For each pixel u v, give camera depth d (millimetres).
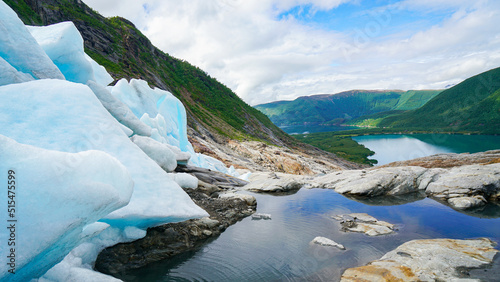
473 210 14703
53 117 7172
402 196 17922
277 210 14789
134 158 8367
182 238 9695
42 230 3764
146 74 74625
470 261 8031
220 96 115250
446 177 18734
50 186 3883
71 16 65750
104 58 63875
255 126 107500
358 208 15234
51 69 9477
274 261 8828
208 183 18469
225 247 9820
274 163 57031
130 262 8078
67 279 5742
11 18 8703
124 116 12828
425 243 9453
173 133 22922
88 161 4461
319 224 12461
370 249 9750
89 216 4402
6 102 6824
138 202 7570
